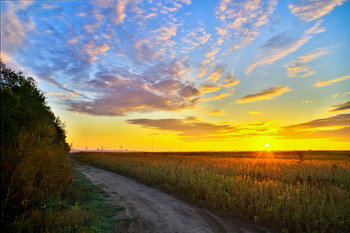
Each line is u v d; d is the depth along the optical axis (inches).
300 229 242.4
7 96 230.7
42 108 383.9
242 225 270.2
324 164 880.9
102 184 596.4
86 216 268.4
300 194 343.9
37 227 210.8
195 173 636.7
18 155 213.9
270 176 634.2
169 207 359.6
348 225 247.4
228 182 435.2
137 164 986.7
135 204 379.6
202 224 273.7
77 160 1961.1
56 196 338.6
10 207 208.1
